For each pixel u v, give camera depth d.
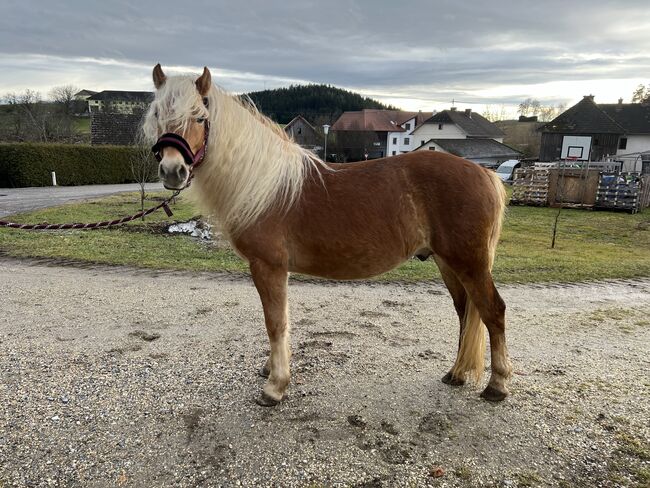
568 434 2.71
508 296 5.79
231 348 3.90
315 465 2.41
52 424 2.72
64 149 22.53
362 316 4.83
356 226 2.76
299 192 2.80
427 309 5.10
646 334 4.46
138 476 2.31
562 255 8.36
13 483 2.25
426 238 2.88
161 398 3.05
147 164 12.09
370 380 3.36
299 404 3.02
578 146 32.75
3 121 41.19
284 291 2.90
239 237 2.84
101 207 13.30
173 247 8.16
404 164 2.85
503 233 10.93
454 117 46.97
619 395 3.17
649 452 2.54
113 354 3.72
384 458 2.48
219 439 2.63
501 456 2.51
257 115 2.99
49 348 3.81
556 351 4.00
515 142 57.41
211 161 2.73
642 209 16.03
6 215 11.34
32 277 6.09
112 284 5.86
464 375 3.26
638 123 35.06
